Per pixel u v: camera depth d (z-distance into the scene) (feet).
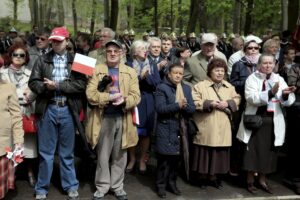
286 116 18.79
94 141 15.97
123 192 16.74
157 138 16.90
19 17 134.31
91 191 17.26
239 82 18.57
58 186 17.62
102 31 19.57
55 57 15.85
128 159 20.08
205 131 17.21
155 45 19.92
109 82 15.66
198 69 19.11
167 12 100.83
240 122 17.97
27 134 16.94
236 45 25.79
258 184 18.61
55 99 15.74
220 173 17.65
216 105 16.99
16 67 16.87
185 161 16.79
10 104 14.82
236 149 18.66
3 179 14.65
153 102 19.02
